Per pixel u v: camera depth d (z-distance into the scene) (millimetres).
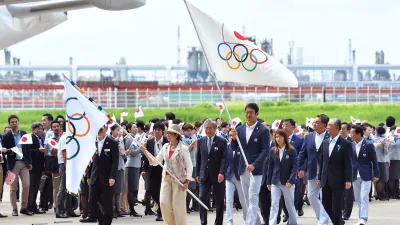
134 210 22062
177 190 16656
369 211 24109
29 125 55094
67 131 16562
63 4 27797
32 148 22281
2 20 28297
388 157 27875
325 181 17469
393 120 30625
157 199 20484
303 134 26422
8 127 24656
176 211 16672
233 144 18172
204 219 18938
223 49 17641
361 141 19531
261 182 18094
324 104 63500
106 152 17000
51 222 20266
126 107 65875
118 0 26547
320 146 17672
